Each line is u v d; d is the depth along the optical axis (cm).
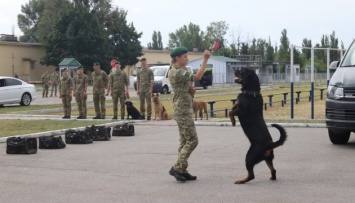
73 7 6712
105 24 7656
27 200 671
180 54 770
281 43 9238
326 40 7569
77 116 2077
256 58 7575
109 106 2830
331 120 1079
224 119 1781
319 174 812
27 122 1730
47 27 8144
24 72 6362
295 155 996
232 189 718
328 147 1098
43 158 1008
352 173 816
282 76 6981
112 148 1138
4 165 932
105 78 1858
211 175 819
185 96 768
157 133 1418
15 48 6225
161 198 672
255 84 748
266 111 2395
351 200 644
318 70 5375
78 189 731
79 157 1016
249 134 745
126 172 855
